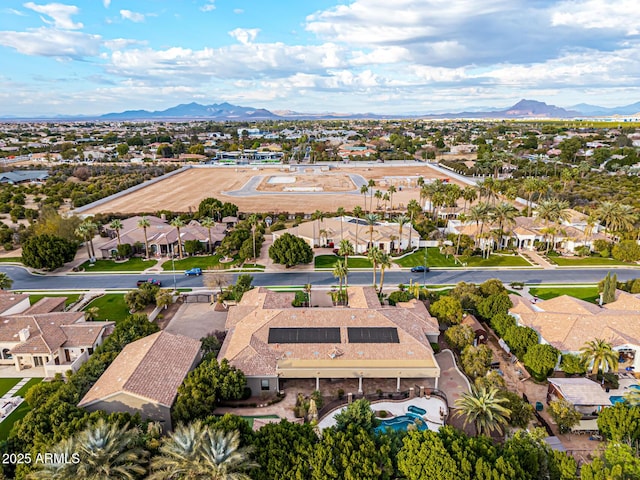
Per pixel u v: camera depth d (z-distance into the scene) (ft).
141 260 343.46
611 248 342.85
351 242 354.95
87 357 200.34
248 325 199.62
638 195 488.85
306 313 202.08
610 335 193.57
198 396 151.94
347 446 122.42
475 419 144.25
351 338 187.93
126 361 169.27
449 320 220.23
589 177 616.39
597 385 169.17
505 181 558.97
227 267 326.65
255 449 124.26
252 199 565.94
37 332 203.10
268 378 172.76
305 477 119.44
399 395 170.50
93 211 490.49
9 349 200.13
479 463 115.85
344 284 289.94
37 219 437.58
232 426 129.80
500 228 354.95
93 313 239.50
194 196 581.94
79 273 316.40
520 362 198.49
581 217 389.39
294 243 318.86
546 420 163.12
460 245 354.74
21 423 141.28
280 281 298.15
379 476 120.37
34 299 270.05
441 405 166.30
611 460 118.93
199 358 190.49
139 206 519.19
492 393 143.33
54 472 108.47
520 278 302.25
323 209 505.25
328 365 174.60
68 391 156.76
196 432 120.67
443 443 124.16
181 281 299.17
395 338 188.44
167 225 393.70
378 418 157.79
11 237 381.81
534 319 210.18
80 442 116.67
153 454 125.18
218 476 108.88
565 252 357.41
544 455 123.44
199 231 377.71
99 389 155.22
